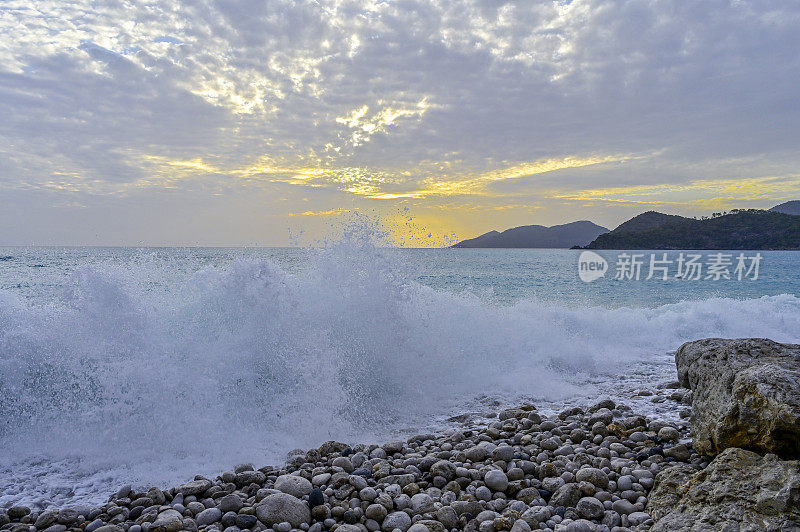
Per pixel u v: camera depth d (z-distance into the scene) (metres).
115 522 3.25
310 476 3.89
